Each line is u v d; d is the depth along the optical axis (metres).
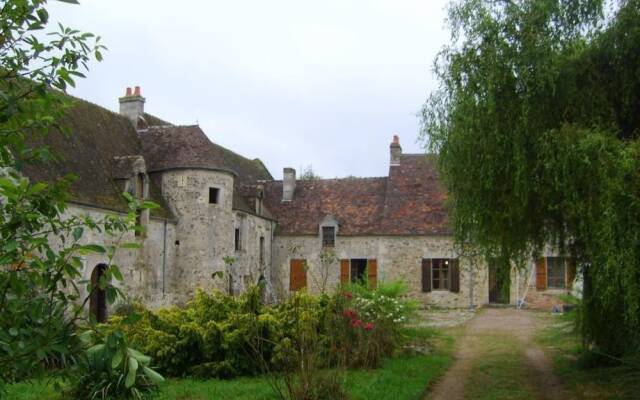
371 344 11.37
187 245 22.23
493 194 8.72
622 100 8.01
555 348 13.91
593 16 8.41
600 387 9.38
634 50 7.93
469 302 26.83
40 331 3.15
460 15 8.94
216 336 10.68
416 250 27.64
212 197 23.28
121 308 15.91
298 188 31.59
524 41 8.25
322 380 7.98
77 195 17.05
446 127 9.52
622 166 6.69
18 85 3.38
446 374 11.02
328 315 10.97
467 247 10.47
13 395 8.34
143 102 24.75
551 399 8.88
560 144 7.41
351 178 31.47
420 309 26.52
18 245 3.16
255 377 10.43
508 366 11.77
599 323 9.52
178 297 22.03
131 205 3.62
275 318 10.89
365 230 28.34
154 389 7.99
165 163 22.56
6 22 3.16
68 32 3.44
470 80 8.57
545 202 8.22
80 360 3.43
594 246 7.24
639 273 6.77
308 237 29.06
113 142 21.48
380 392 8.84
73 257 3.31
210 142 23.92
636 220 6.73
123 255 19.20
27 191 3.17
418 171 30.19
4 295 3.09
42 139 17.06
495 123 8.29
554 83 8.01
